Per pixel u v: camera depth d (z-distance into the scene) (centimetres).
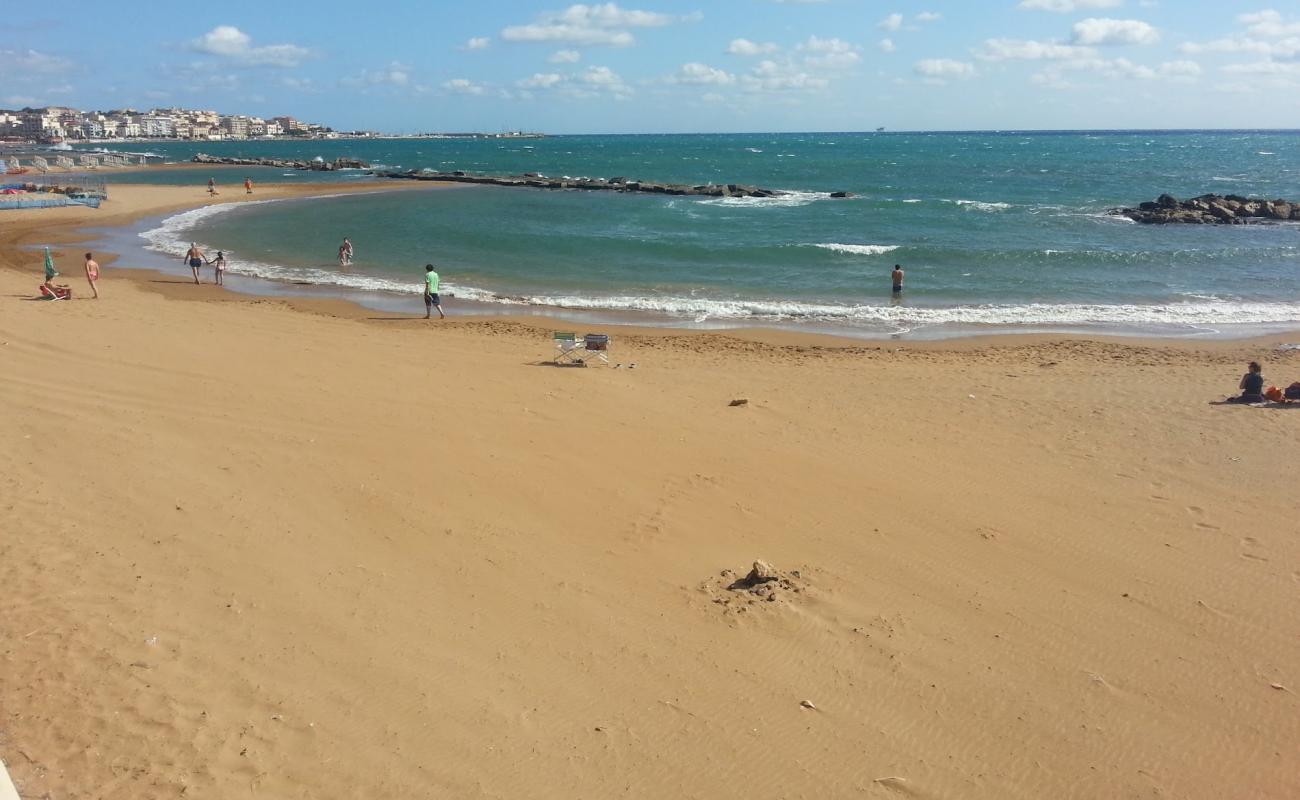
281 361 1527
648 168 10512
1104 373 1605
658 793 559
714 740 609
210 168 10025
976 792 572
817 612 768
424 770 569
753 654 707
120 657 665
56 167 8800
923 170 9425
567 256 3128
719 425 1252
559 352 1709
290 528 888
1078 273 2789
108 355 1501
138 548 833
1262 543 908
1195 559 877
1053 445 1197
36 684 628
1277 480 1068
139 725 592
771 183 7762
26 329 1673
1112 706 658
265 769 560
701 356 1734
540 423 1229
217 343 1647
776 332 2003
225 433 1141
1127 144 18638
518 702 641
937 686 675
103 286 2397
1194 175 8188
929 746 612
